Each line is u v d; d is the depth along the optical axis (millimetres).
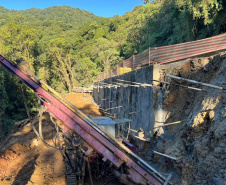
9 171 13023
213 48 9758
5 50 45719
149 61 14609
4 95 34188
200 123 7492
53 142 16281
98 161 9297
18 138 18359
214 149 6309
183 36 27281
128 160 7445
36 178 10523
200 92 9008
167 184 7156
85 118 7996
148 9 55562
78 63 68375
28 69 8719
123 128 16812
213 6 18297
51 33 114812
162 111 11492
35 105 41000
